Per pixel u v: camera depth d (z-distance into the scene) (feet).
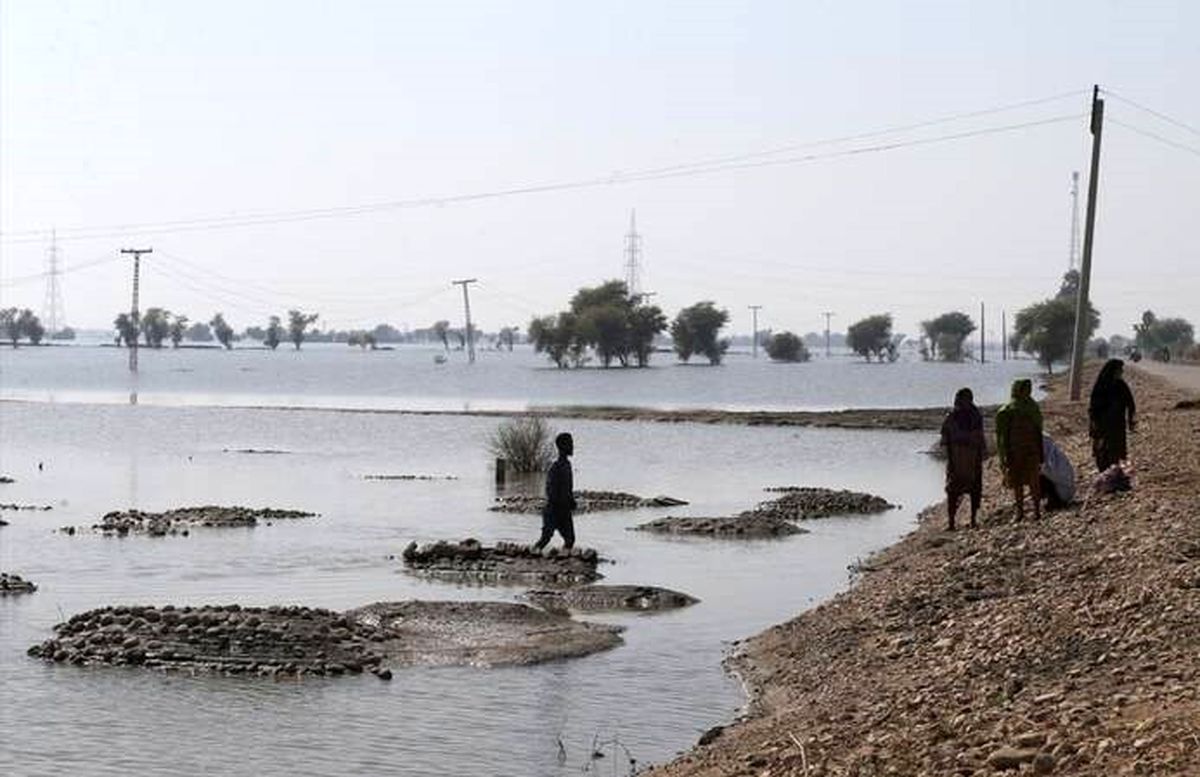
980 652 51.83
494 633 68.90
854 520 119.24
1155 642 46.98
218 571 92.32
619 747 50.21
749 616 74.90
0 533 111.65
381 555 99.71
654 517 123.54
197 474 170.81
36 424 273.54
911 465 182.09
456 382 540.93
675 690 58.34
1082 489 92.43
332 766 48.19
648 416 282.15
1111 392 86.43
